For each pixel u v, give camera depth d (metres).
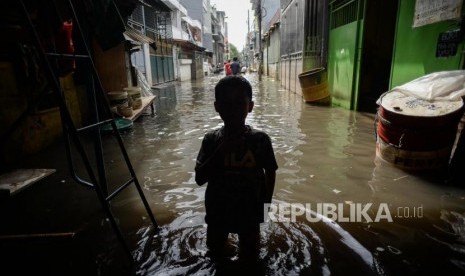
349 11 8.84
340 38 9.41
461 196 3.29
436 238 2.53
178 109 10.38
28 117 5.05
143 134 6.62
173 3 25.80
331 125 6.88
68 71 4.14
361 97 8.69
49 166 4.56
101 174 3.18
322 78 9.99
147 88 12.75
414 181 3.68
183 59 29.11
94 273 2.18
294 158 4.64
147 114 9.44
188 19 34.22
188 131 6.81
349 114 8.16
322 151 4.95
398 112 3.77
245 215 1.98
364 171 4.03
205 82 26.12
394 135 3.91
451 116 3.52
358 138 5.68
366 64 8.56
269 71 30.44
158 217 3.00
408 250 2.37
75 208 3.23
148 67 19.31
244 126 1.95
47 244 2.54
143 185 3.81
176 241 2.56
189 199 3.39
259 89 17.06
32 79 4.98
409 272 2.12
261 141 1.93
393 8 8.06
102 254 2.40
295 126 6.93
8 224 2.94
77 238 2.65
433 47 5.07
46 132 5.61
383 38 8.30
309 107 9.71
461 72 3.94
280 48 21.03
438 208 3.04
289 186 3.62
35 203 3.37
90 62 2.48
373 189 3.50
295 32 14.40
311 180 3.79
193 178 3.99
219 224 2.04
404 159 3.89
